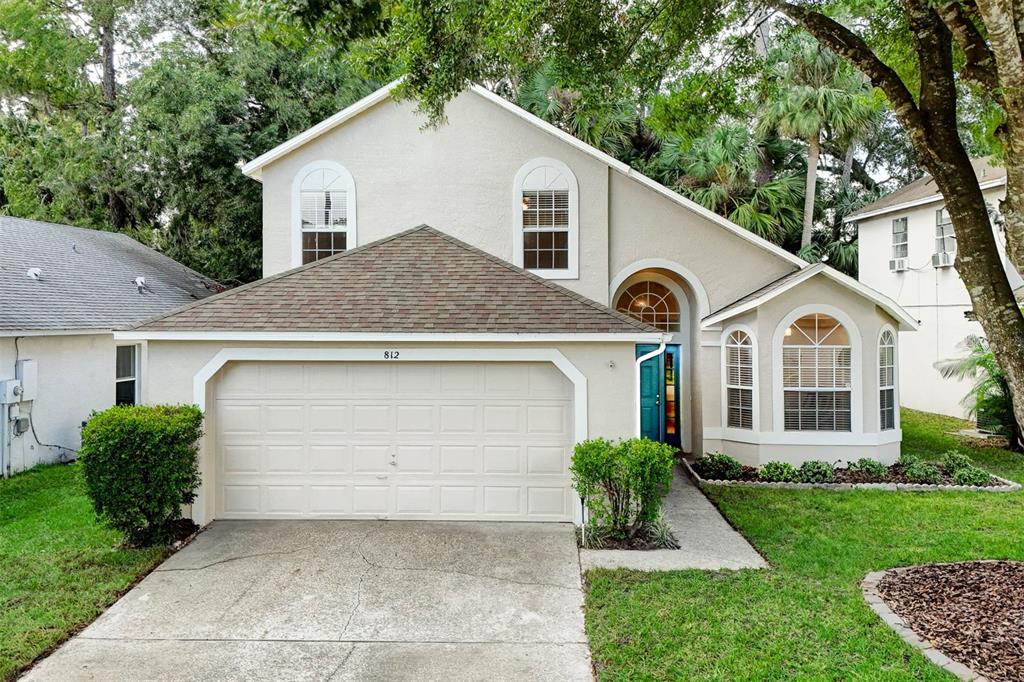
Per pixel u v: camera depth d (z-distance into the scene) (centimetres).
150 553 689
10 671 461
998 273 580
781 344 1072
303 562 672
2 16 2073
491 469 812
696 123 991
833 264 2208
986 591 563
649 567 651
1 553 695
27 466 1136
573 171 1175
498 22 702
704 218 1185
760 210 1994
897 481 995
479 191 1180
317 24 773
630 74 959
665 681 443
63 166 1956
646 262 1190
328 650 498
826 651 473
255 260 2014
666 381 1270
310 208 1187
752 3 866
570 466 775
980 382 1346
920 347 1734
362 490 817
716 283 1187
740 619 529
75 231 1734
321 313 797
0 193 2247
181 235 2139
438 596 591
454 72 771
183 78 1758
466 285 845
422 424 816
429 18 726
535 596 591
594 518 725
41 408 1173
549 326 774
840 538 735
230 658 486
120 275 1588
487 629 530
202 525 779
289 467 816
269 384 813
